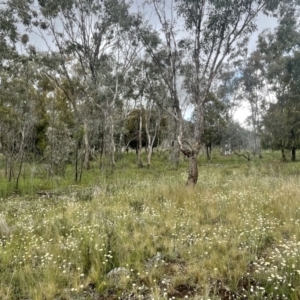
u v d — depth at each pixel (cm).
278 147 2933
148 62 1892
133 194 945
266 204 761
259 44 2533
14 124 1345
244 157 3638
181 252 493
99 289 387
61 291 380
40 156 1828
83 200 969
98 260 445
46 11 2091
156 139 3656
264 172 1680
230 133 3606
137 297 366
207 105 3419
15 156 1390
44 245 510
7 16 1539
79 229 566
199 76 1177
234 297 368
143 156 3488
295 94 2378
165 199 859
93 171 1855
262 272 405
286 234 567
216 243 514
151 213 723
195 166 1112
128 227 626
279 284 365
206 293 347
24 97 1501
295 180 1138
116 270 428
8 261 456
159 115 2873
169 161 2891
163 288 391
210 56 1143
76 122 1692
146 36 1219
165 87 2006
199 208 752
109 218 668
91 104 2089
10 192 1140
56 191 1169
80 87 2159
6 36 1559
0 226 603
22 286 387
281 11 1316
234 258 465
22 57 1711
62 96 2425
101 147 2125
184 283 404
